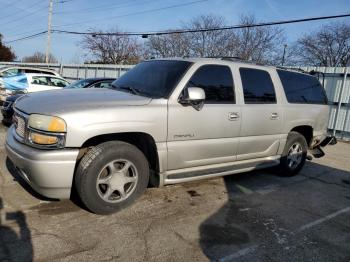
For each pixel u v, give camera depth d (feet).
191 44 123.54
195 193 15.30
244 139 15.51
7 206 12.30
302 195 16.42
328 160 25.20
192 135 13.41
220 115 14.19
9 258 9.21
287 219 13.38
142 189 12.80
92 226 11.34
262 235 11.82
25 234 10.50
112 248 10.14
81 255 9.64
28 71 45.21
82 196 11.50
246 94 15.58
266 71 17.04
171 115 12.70
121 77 15.97
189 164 13.75
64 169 10.83
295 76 18.98
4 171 15.90
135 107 12.00
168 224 11.97
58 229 10.97
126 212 12.60
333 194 17.02
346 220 13.80
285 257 10.52
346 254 11.02
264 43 119.14
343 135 37.52
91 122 11.04
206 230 11.78
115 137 12.50
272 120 16.72
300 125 18.58
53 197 11.27
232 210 13.74
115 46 150.61
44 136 10.77
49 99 12.01
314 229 12.68
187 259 9.93
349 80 36.76
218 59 15.01
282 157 18.37
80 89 14.11
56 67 87.76
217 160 14.73
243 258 10.27
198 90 12.53
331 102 38.45
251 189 16.62
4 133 25.27
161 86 13.38
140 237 10.91
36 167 10.64
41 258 9.33
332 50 135.64
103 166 11.60
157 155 12.71
